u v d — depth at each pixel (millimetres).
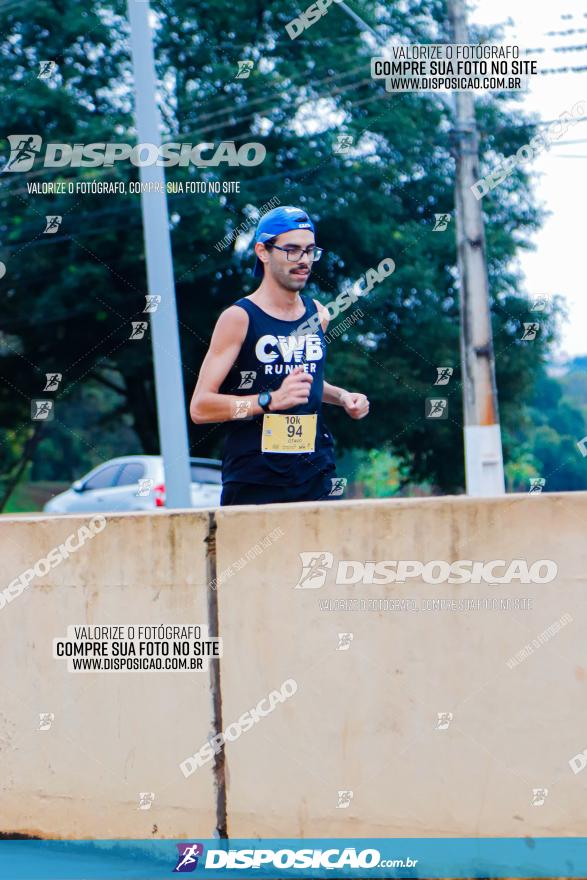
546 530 6895
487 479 24188
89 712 7719
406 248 39625
